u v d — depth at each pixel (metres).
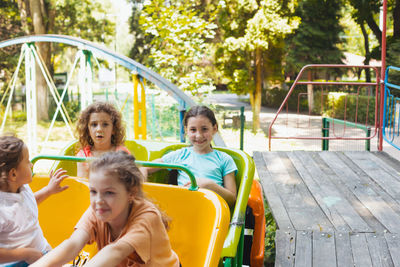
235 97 33.38
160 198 2.40
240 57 16.22
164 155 3.25
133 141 3.42
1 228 1.94
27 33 18.72
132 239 1.67
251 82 16.27
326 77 27.41
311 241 3.09
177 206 2.37
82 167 3.05
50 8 18.23
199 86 9.30
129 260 1.80
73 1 21.06
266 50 16.41
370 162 5.36
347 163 5.32
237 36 16.28
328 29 22.08
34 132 9.70
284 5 15.85
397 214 3.59
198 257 2.28
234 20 15.95
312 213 3.62
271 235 4.96
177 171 3.17
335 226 3.33
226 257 2.25
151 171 3.21
